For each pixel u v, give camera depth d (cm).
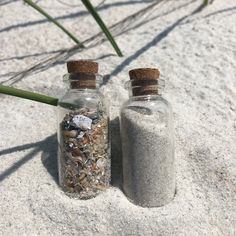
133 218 15
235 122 18
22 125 18
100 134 15
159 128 15
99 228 15
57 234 15
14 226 15
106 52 22
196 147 17
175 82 20
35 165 16
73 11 25
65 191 15
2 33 24
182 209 15
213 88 19
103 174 15
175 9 25
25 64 22
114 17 24
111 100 19
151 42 22
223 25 23
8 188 16
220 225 15
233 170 16
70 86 15
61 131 15
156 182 15
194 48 21
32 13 25
